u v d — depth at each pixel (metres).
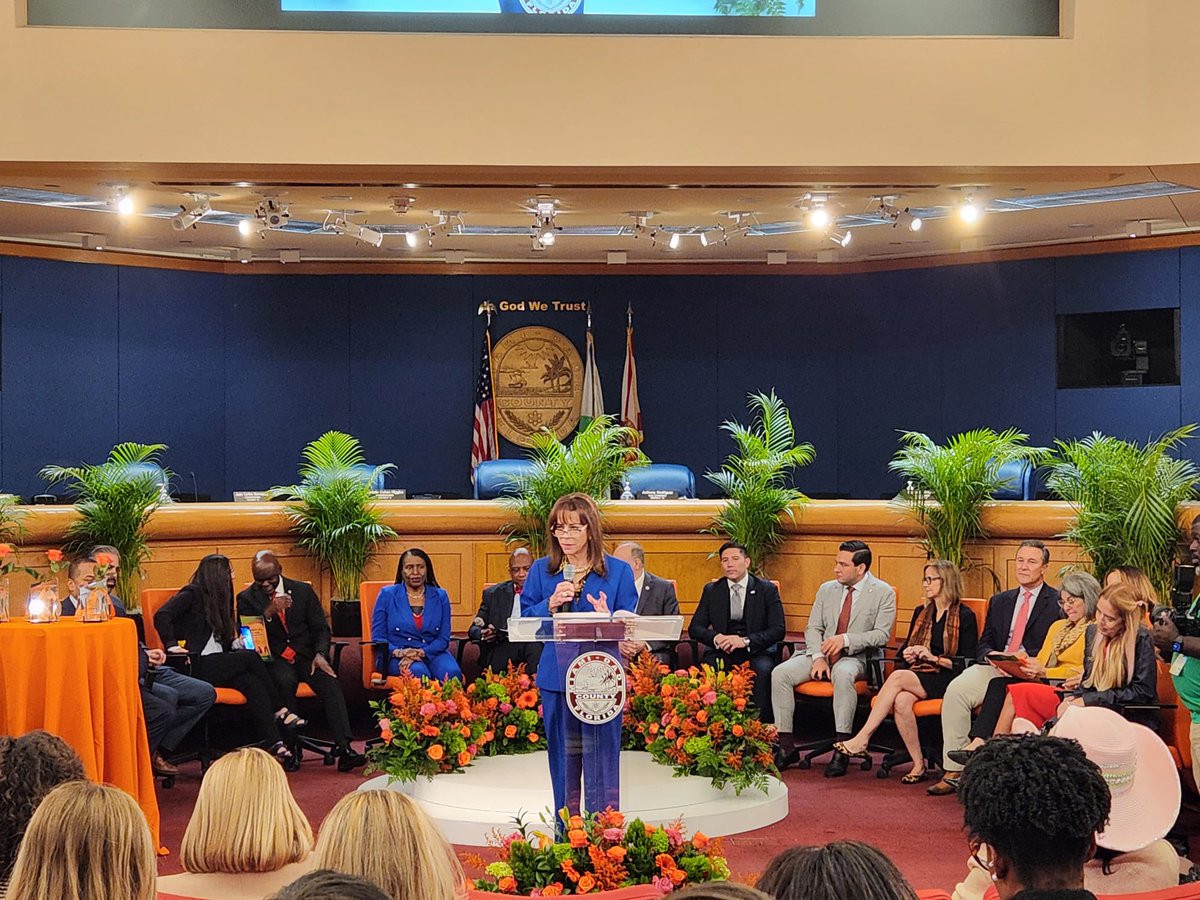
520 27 7.25
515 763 7.11
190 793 7.69
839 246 12.98
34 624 5.94
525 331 14.00
